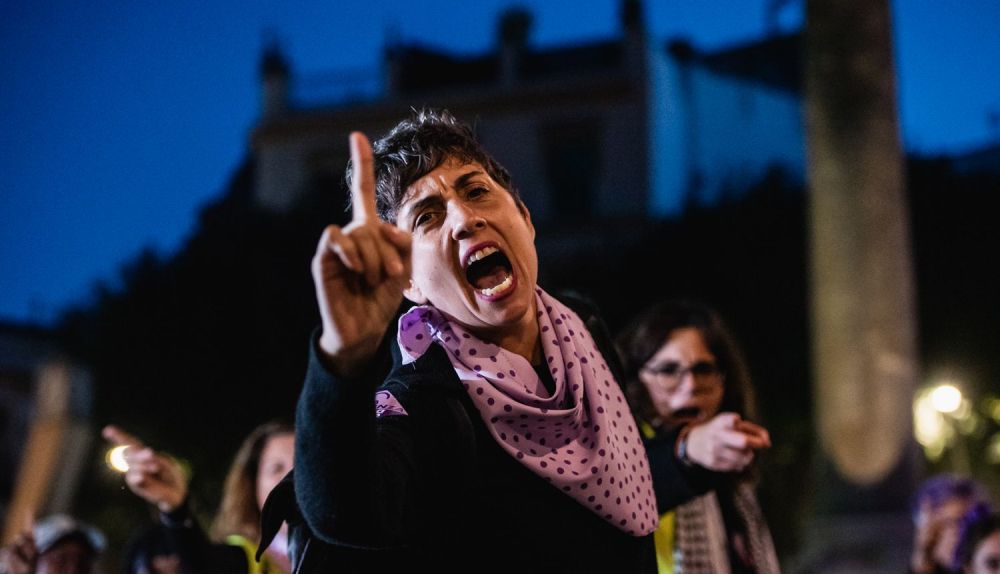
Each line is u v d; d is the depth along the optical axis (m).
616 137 23.94
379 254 1.49
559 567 1.83
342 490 1.55
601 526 1.89
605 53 25.31
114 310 19.09
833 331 8.31
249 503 4.17
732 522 3.29
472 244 1.94
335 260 1.50
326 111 25.42
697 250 18.77
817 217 8.50
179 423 18.53
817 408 8.40
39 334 19.94
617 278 19.52
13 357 19.31
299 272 19.45
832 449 8.19
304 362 18.95
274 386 18.80
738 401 3.59
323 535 1.59
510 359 1.95
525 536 1.82
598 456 1.89
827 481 8.18
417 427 1.81
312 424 1.55
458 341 1.94
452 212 1.96
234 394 18.70
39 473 5.66
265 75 26.02
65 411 5.75
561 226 23.42
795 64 26.91
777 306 17.86
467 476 1.81
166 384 18.69
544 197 23.94
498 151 24.44
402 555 1.77
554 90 24.44
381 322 1.53
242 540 3.78
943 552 4.69
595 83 24.25
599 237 23.20
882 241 8.31
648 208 23.36
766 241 18.28
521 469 1.85
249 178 27.25
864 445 8.08
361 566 1.74
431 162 2.04
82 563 4.59
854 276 8.28
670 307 3.60
